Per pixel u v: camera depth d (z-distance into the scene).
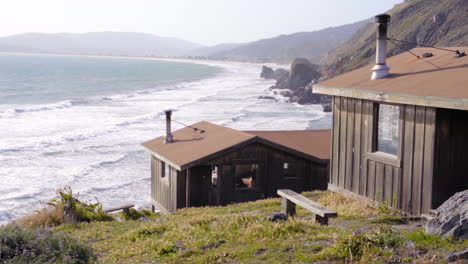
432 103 10.28
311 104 86.69
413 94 10.79
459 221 7.04
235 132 21.88
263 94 106.94
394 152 12.16
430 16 121.12
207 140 22.02
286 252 7.71
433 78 11.55
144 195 30.30
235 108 76.88
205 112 70.81
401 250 6.84
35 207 27.11
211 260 7.89
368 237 7.22
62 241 7.62
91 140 47.12
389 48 115.69
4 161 37.62
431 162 10.69
